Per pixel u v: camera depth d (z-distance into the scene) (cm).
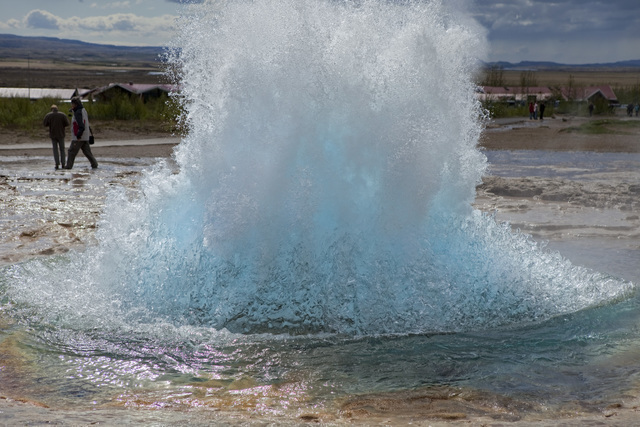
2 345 371
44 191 1071
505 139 2430
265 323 418
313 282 435
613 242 686
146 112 3102
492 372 340
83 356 359
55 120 1394
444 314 428
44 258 575
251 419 260
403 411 287
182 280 446
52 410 259
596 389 315
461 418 277
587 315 437
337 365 351
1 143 1992
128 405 292
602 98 5441
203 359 359
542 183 1128
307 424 251
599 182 1191
